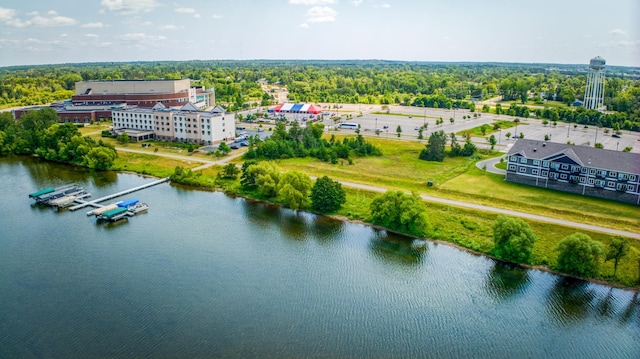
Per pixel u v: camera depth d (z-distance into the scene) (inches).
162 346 2642.7
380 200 4387.3
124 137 7706.7
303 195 4827.8
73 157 6811.0
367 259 3715.6
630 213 4483.3
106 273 3454.7
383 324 2878.9
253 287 3267.7
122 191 5383.9
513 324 2915.8
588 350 2696.9
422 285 3334.2
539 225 4188.0
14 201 5073.8
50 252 3811.5
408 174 5954.7
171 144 7682.1
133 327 2812.5
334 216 4608.8
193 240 4045.3
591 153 5152.6
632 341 2783.0
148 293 3176.7
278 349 2625.5
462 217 4441.4
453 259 3727.9
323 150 6771.7
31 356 2566.4
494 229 3769.7
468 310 3046.3
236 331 2778.1
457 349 2672.2
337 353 2605.8
